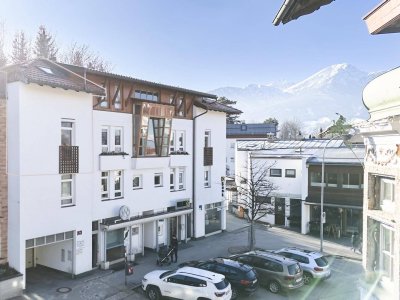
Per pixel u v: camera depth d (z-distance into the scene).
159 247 24.50
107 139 21.19
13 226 16.97
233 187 38.84
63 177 18.66
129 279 19.02
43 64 19.03
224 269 17.08
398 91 6.15
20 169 16.64
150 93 24.03
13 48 42.84
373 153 7.62
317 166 29.94
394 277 6.73
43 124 17.47
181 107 26.56
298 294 17.50
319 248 25.91
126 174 22.16
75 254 18.97
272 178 32.72
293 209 32.09
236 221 34.62
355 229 29.12
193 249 25.08
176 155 25.58
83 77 19.00
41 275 19.28
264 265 18.03
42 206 17.50
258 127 70.25
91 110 19.67
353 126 8.29
